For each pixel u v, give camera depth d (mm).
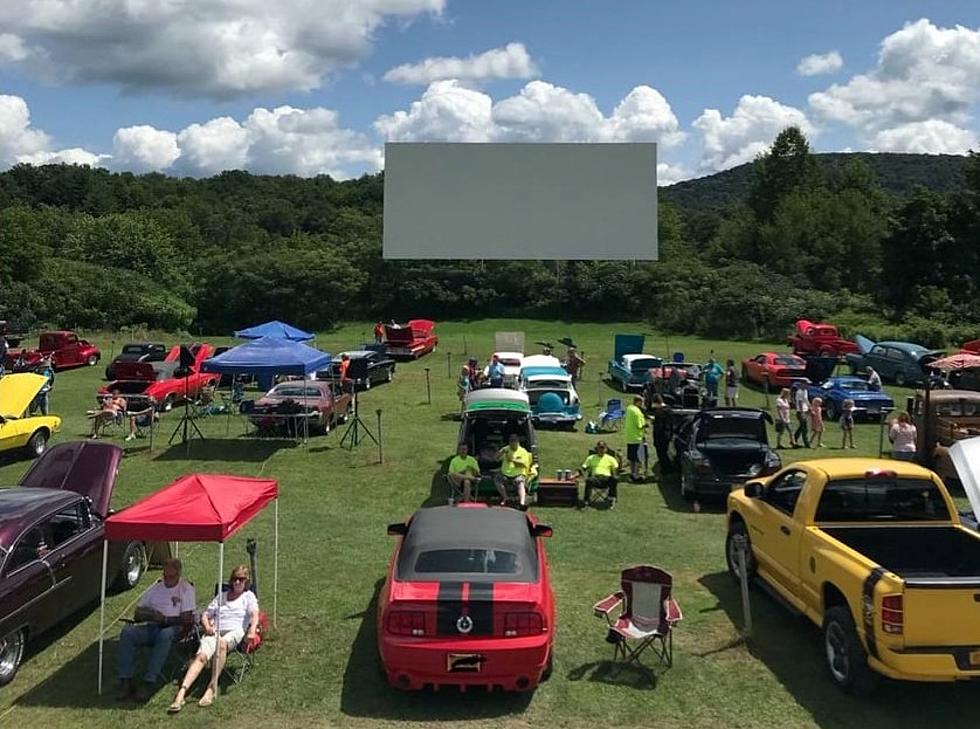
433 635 7418
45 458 11000
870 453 20734
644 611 8406
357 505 15320
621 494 16406
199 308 63812
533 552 8562
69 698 7797
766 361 32031
